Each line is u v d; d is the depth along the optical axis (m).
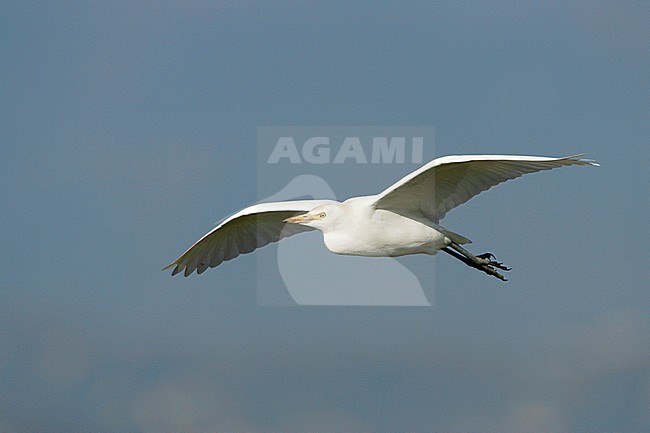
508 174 12.91
